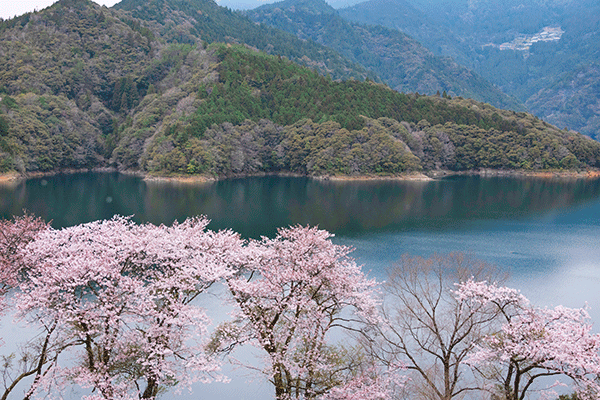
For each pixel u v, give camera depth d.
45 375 22.11
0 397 23.89
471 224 83.81
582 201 116.38
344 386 22.78
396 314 32.97
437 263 47.72
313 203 106.69
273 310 26.12
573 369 20.05
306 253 26.48
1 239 30.11
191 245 28.69
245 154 171.88
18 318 22.80
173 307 23.41
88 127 188.50
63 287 22.34
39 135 162.12
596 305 44.06
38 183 134.88
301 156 176.38
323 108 190.12
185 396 26.27
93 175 166.88
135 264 27.69
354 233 73.81
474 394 25.72
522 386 27.03
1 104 162.25
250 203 104.94
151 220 80.44
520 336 22.03
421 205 106.06
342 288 25.48
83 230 29.97
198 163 152.25
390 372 24.75
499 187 146.88
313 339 23.41
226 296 35.31
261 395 26.34
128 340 23.66
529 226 83.06
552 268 56.19
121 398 21.22
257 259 27.33
